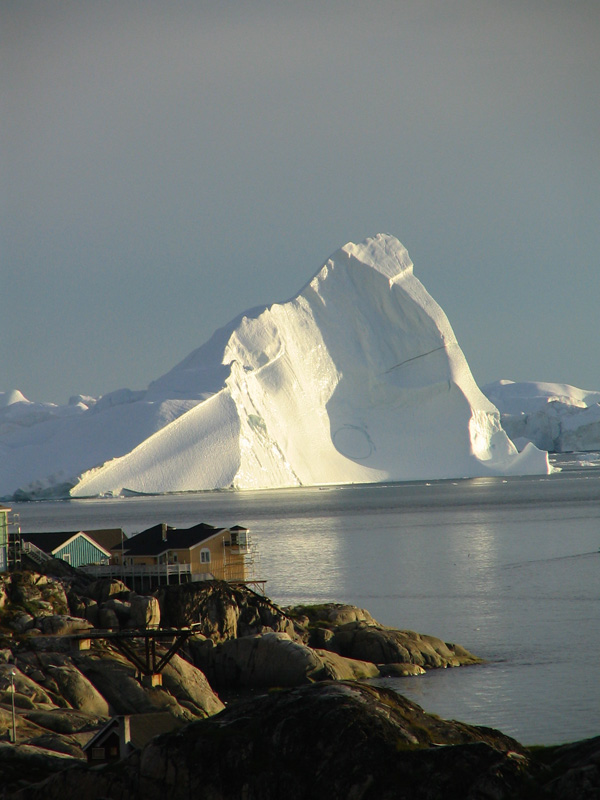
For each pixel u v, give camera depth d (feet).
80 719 500.74
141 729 421.59
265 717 329.72
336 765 310.04
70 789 330.13
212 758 320.09
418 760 307.78
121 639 622.13
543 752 341.21
